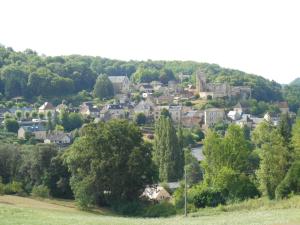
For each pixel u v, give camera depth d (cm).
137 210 7906
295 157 8231
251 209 6656
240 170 8956
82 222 4816
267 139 10481
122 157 8094
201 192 7719
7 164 10969
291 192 7244
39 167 9994
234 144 9088
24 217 5019
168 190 11288
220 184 7931
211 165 9150
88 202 7888
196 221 5247
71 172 9156
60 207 7575
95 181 7994
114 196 8225
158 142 14062
